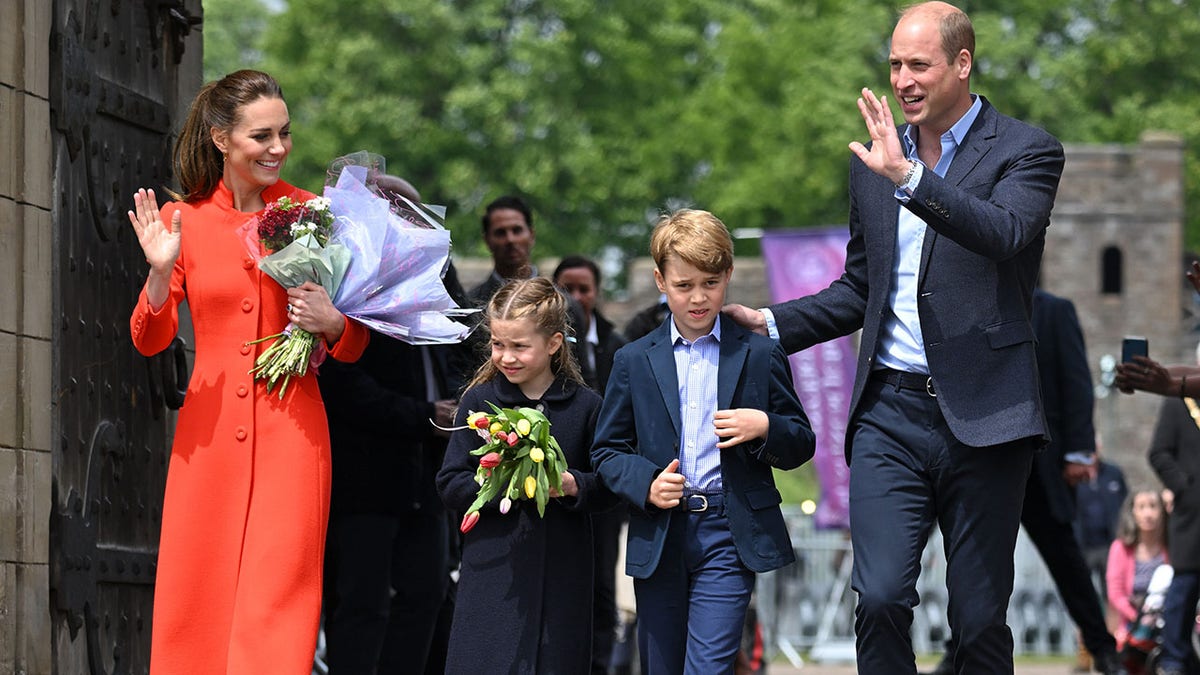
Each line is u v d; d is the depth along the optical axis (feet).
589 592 79.25
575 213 504.02
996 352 76.02
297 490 77.46
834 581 226.79
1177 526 135.54
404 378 90.74
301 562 77.15
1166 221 431.02
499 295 79.36
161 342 77.77
